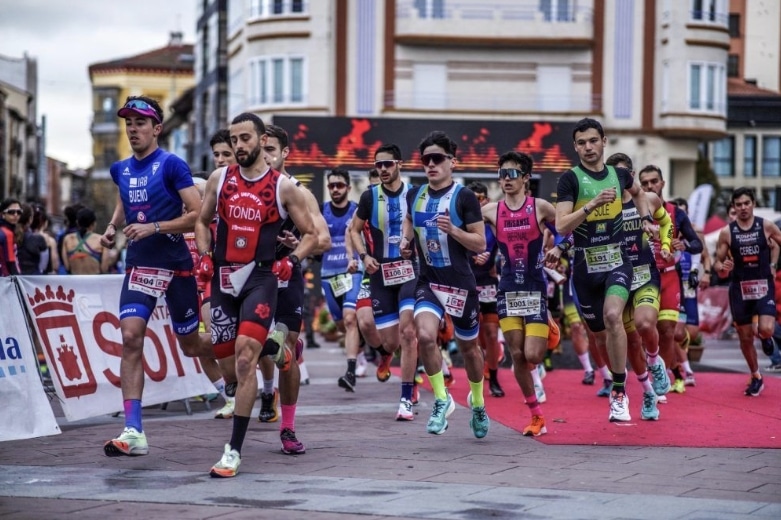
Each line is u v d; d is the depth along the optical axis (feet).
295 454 31.45
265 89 171.22
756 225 47.42
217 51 207.10
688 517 22.98
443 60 170.60
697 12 170.30
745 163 209.97
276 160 35.55
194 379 43.88
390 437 35.27
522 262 35.76
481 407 34.30
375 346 45.52
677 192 175.73
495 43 169.17
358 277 50.67
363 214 41.42
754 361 47.73
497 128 112.88
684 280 54.49
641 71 171.53
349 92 169.58
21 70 368.48
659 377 42.52
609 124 171.83
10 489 26.25
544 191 112.27
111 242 33.09
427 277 33.68
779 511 23.57
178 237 32.37
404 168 111.65
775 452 31.96
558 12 170.60
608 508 23.88
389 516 23.18
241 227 28.84
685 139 173.17
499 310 35.94
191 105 255.29
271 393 38.50
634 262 38.88
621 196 37.09
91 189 380.78
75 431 37.27
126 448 30.89
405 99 169.99
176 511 23.70
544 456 31.19
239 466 29.30
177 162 31.83
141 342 31.60
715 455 31.37
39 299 37.22
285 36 168.96
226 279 29.01
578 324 52.70
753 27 213.66
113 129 403.75
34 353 36.27
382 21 169.58
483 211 36.91
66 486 26.63
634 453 31.73
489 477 27.76
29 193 367.45
